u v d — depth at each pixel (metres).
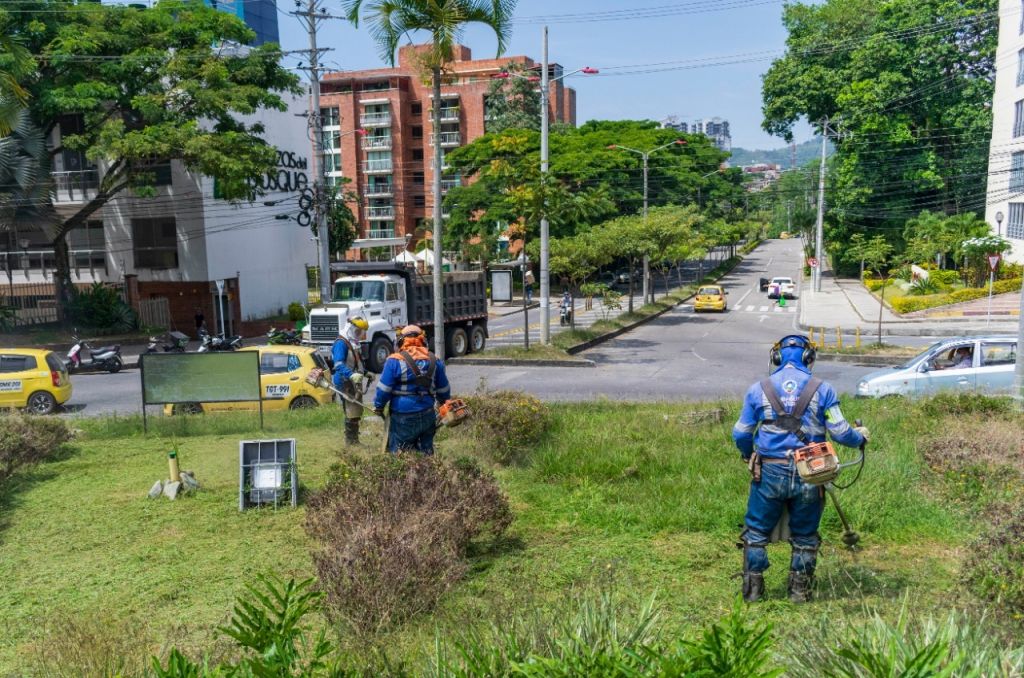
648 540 6.21
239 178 31.77
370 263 25.66
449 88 84.50
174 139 31.05
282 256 45.56
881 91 54.16
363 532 5.11
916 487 7.34
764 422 4.73
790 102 62.53
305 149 47.69
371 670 3.49
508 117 79.56
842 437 4.67
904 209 58.12
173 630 4.61
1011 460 7.45
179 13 33.81
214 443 10.96
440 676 3.16
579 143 67.94
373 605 4.50
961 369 15.71
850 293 54.97
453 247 63.66
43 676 4.06
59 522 7.11
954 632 3.20
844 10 63.44
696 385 20.67
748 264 93.50
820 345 28.41
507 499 6.55
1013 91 46.06
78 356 27.69
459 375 23.28
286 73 35.44
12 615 5.10
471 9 19.36
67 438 10.59
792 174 100.31
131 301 37.47
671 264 55.38
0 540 6.64
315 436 11.48
